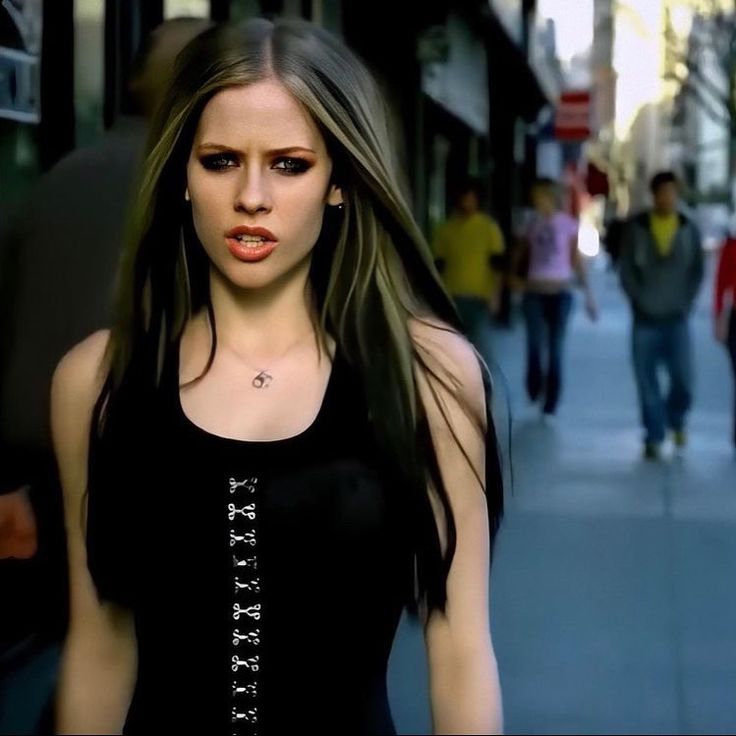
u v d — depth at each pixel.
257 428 2.31
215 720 2.26
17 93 6.50
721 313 12.79
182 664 2.27
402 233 2.38
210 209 2.32
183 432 2.31
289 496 2.26
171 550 2.27
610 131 63.06
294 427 2.30
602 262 65.06
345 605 2.26
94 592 2.37
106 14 7.67
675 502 10.32
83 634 2.38
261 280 2.31
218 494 2.27
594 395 17.20
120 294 2.40
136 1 8.02
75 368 2.41
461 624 2.35
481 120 29.98
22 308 3.75
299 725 2.25
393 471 2.27
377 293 2.36
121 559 2.29
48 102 6.99
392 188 2.38
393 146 2.42
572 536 9.06
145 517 2.29
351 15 18.11
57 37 7.06
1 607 4.05
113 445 2.32
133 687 2.42
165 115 2.37
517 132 38.91
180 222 2.41
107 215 3.77
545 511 9.85
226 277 2.36
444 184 27.55
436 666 2.35
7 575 3.92
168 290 2.40
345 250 2.38
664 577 8.07
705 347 24.08
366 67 2.42
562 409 15.91
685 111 60.50
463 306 15.90
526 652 6.64
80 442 2.40
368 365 2.31
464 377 2.37
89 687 2.38
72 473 2.41
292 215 2.31
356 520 2.26
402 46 18.53
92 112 7.43
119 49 7.82
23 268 3.79
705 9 40.19
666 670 6.42
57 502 2.54
